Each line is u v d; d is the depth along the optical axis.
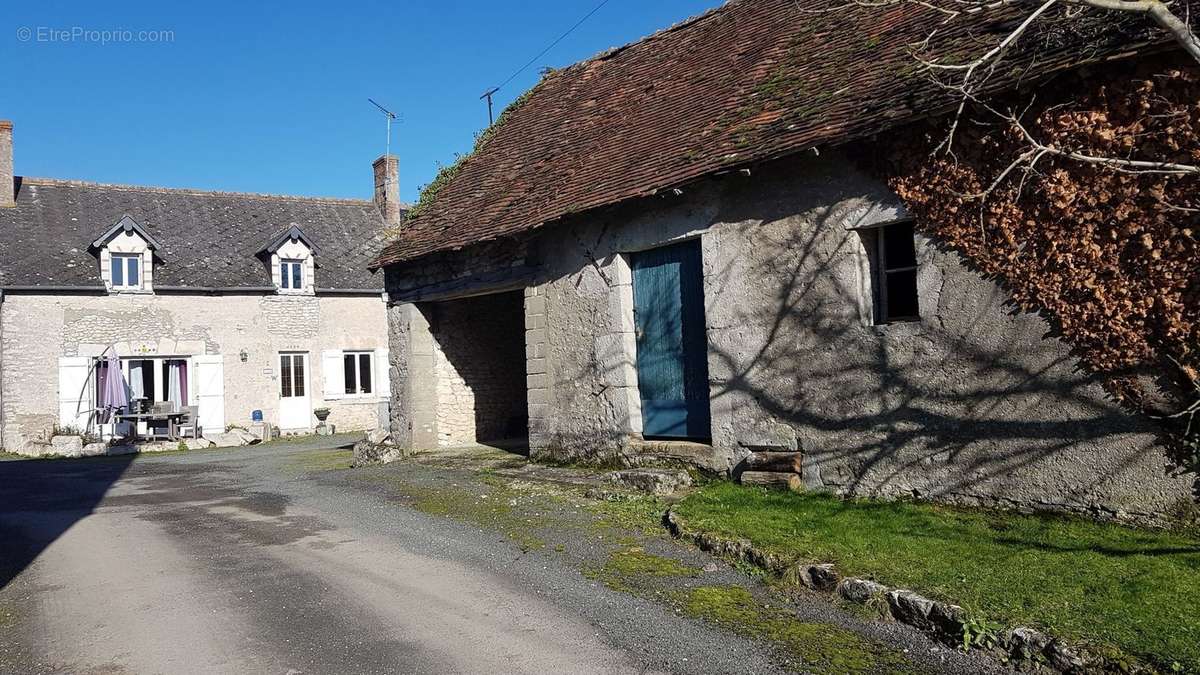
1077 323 5.83
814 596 5.06
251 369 23.67
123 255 22.25
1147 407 5.53
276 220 26.77
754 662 4.15
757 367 8.10
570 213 9.63
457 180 14.22
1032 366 6.09
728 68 10.43
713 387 8.56
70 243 22.33
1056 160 5.90
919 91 6.72
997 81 6.09
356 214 28.70
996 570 4.91
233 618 5.09
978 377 6.40
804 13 10.27
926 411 6.74
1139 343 5.55
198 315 23.02
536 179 11.79
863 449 7.21
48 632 4.95
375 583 5.77
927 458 6.75
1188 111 5.34
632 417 9.64
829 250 7.43
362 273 26.09
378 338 25.91
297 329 24.53
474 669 4.17
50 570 6.48
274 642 4.64
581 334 10.28
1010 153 6.16
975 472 6.44
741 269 8.23
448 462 11.71
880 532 5.94
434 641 4.59
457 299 13.73
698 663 4.16
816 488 7.59
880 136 6.91
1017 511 6.18
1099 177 5.71
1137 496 5.58
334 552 6.75
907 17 8.45
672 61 12.12
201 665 4.33
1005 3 5.50
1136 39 5.44
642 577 5.63
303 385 24.77
